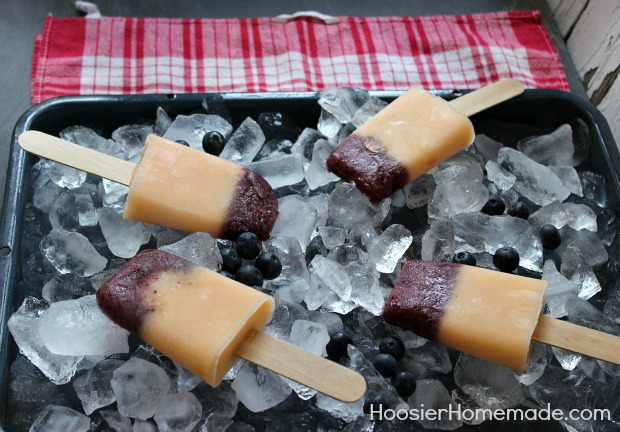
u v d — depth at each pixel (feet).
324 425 1.36
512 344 1.30
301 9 2.11
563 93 1.70
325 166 1.57
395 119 1.54
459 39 2.02
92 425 1.36
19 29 2.02
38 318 1.38
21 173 1.54
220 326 1.28
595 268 1.54
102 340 1.35
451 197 1.54
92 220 1.54
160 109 1.64
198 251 1.39
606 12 1.90
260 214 1.45
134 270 1.33
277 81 1.95
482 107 1.65
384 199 1.52
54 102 1.63
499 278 1.35
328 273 1.42
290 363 1.28
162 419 1.32
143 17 2.06
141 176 1.43
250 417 1.37
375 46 2.01
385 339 1.39
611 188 1.62
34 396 1.37
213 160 1.46
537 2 2.13
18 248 1.46
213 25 2.02
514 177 1.60
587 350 1.32
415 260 1.42
